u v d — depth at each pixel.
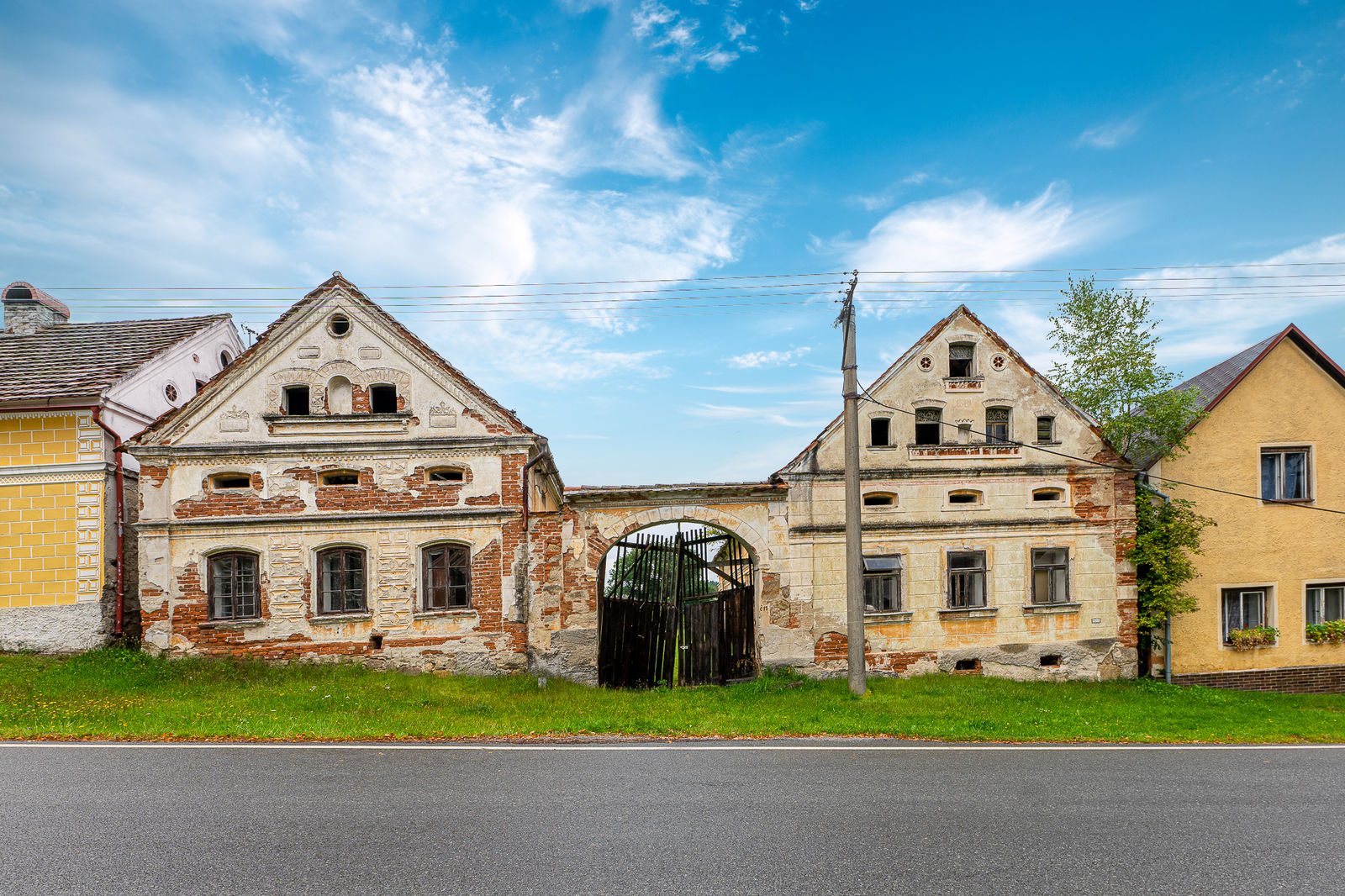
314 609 16.36
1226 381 20.06
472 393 16.77
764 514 17.33
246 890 6.13
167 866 6.56
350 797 8.43
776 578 17.23
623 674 17.28
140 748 10.45
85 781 8.91
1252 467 19.67
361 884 6.25
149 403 18.53
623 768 9.79
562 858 6.80
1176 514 18.52
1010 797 8.86
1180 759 11.09
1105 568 18.36
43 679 14.02
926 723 12.94
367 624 16.42
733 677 17.70
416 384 16.84
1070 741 12.27
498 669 16.48
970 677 17.22
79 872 6.43
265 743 10.86
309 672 15.52
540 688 15.35
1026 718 13.53
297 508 16.41
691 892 6.19
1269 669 19.39
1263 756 11.50
